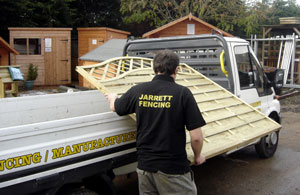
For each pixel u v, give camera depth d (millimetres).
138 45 6883
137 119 2924
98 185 3348
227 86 5555
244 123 4535
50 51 16062
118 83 3883
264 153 6188
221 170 5734
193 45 6074
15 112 3945
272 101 6711
